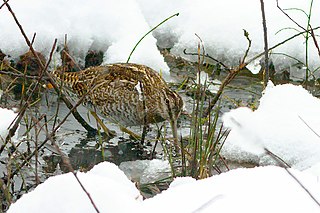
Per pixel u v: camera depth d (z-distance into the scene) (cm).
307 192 484
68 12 1333
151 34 1380
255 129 952
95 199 489
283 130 938
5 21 1272
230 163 959
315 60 1302
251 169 545
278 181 517
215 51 1355
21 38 1270
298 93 981
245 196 492
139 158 1038
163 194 519
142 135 1091
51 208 486
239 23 1358
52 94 1215
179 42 1387
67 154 1024
